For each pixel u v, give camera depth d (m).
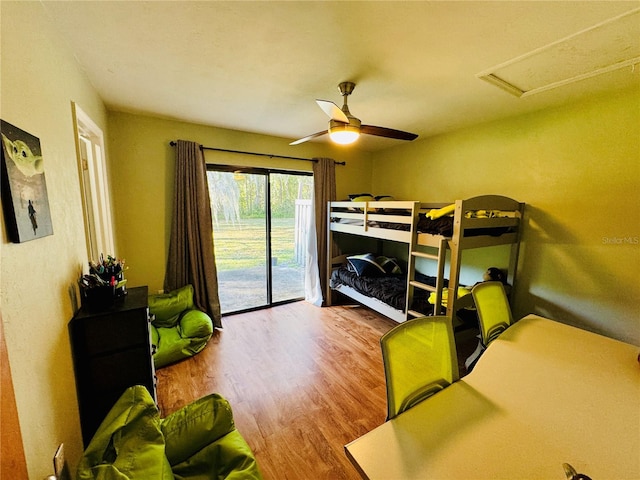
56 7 1.26
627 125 2.13
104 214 2.35
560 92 2.21
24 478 0.65
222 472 1.14
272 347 2.86
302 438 1.74
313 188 4.03
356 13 1.32
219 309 3.33
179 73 1.94
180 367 2.50
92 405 1.58
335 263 4.19
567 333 1.73
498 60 1.75
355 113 2.77
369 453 0.87
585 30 1.43
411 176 4.01
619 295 2.23
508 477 0.79
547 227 2.61
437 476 0.80
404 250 4.18
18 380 0.89
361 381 2.31
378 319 3.59
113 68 1.85
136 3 1.24
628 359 1.43
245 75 1.97
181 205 3.09
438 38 1.51
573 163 2.42
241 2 1.25
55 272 1.25
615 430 0.97
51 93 1.30
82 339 1.51
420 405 1.08
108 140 2.68
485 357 1.44
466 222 2.30
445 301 2.57
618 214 2.20
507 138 2.88
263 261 3.94
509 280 2.84
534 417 1.02
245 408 1.99
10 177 0.88
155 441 0.97
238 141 3.45
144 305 1.65
